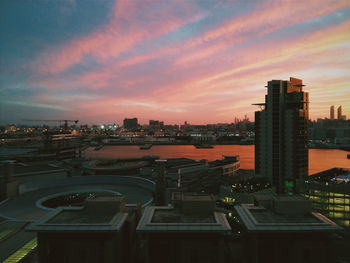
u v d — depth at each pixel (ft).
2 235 173.99
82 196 278.46
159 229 90.12
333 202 210.79
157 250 92.94
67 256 91.15
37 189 288.30
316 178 263.49
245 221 98.48
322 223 94.58
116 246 94.48
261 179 340.80
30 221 197.67
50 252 92.07
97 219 99.30
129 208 123.34
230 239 132.05
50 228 90.12
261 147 380.37
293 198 110.11
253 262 94.12
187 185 367.66
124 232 101.35
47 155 617.21
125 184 312.29
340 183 219.00
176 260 92.22
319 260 92.63
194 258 91.86
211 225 91.86
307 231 91.25
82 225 91.15
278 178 358.64
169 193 244.01
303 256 92.27
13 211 222.89
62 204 269.64
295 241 92.94
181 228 90.53
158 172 240.53
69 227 90.48
